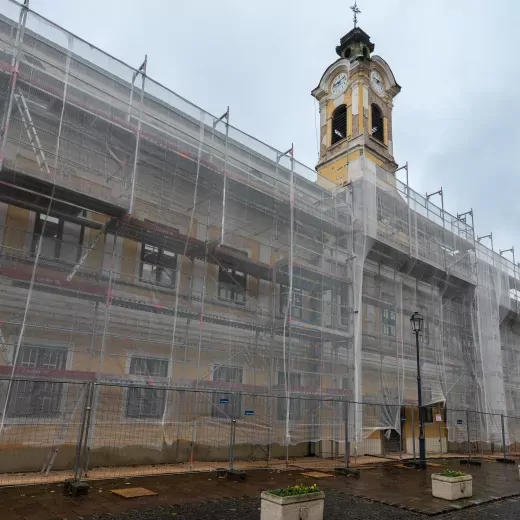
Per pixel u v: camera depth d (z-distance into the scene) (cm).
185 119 1680
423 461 1703
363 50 3262
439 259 2477
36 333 1292
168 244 1580
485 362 2594
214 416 1566
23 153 1332
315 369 1909
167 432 1453
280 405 1752
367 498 1110
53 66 1335
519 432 2848
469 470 1695
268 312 1838
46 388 1253
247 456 1670
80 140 1452
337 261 2075
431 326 2456
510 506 1100
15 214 1330
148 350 1502
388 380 2136
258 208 1859
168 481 1169
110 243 1498
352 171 2830
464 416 2450
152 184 1590
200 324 1536
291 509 816
